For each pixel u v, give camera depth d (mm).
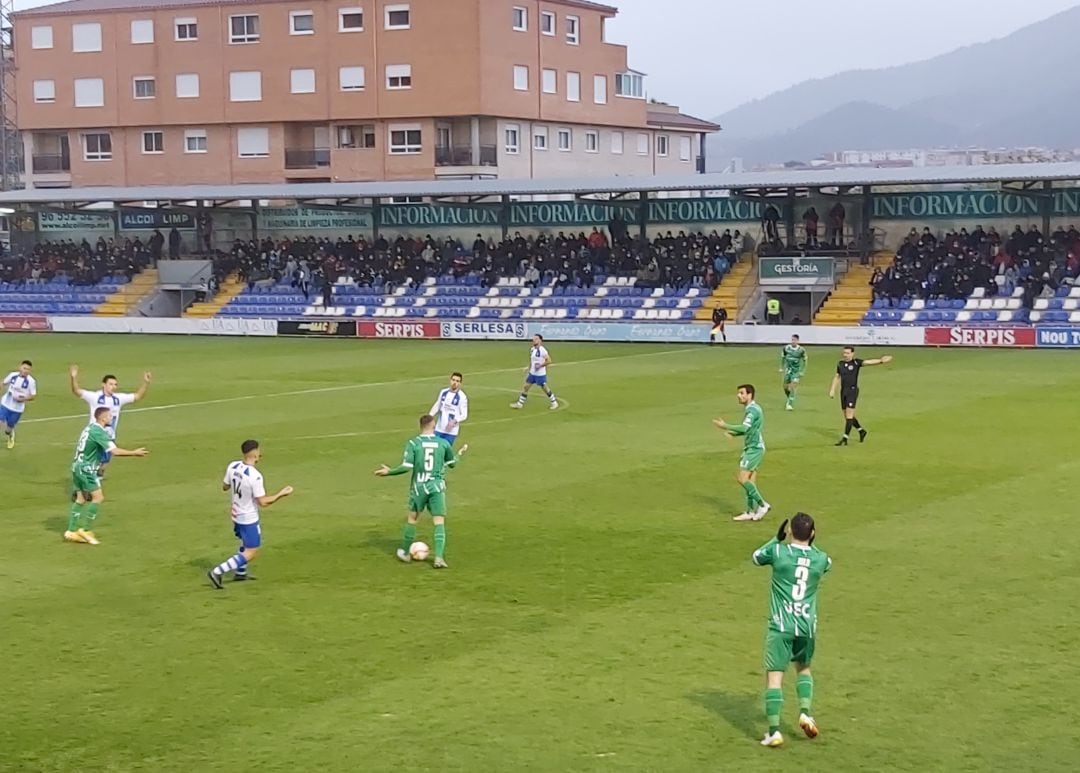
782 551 12992
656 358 54656
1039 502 23984
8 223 87188
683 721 13570
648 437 32406
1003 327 57219
